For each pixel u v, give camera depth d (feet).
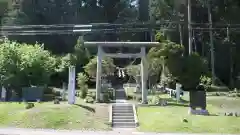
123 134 62.54
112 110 78.43
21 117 71.05
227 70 166.81
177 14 157.89
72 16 185.06
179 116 73.61
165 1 157.69
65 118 70.85
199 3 158.30
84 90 99.86
